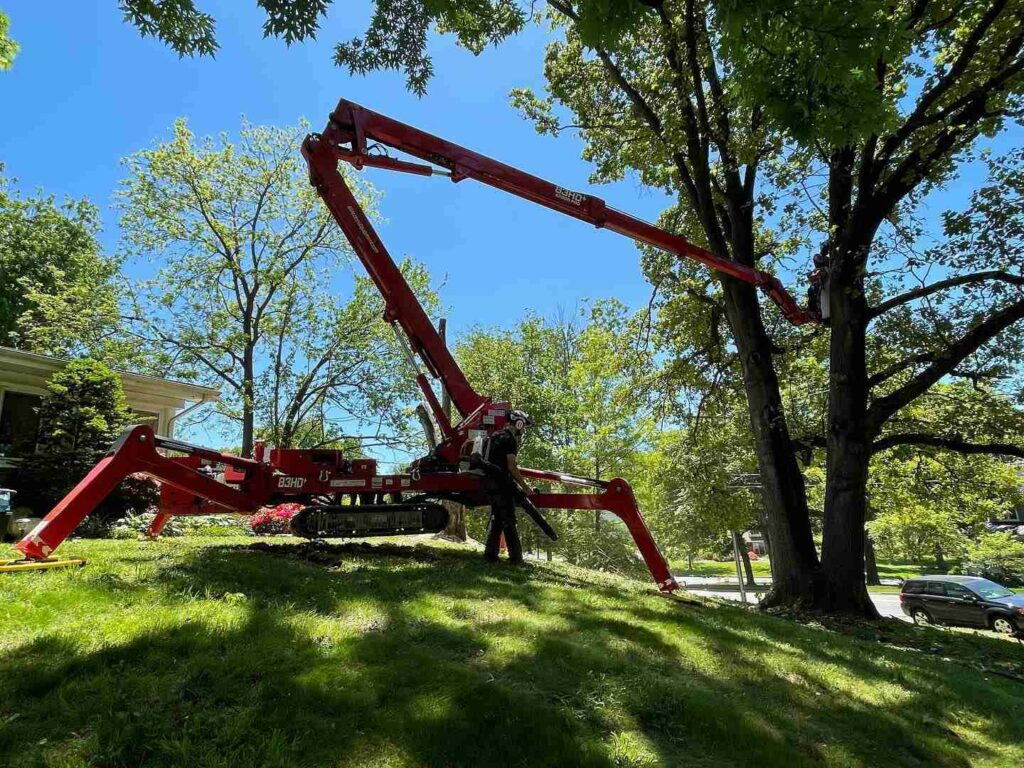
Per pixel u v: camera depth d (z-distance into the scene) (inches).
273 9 182.7
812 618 382.6
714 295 585.3
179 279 926.4
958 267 424.2
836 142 173.8
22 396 490.0
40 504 428.1
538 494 333.1
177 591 175.3
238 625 150.1
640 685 148.4
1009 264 405.1
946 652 319.0
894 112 166.4
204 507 308.8
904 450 566.9
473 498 318.0
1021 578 1374.3
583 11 175.0
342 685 127.5
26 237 1074.7
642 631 193.0
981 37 400.2
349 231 311.4
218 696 117.5
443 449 313.0
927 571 2037.4
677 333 616.1
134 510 417.1
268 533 472.1
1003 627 794.2
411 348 335.9
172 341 932.0
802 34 156.9
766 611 396.5
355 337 991.0
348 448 1015.6
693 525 1037.8
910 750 152.9
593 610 212.4
